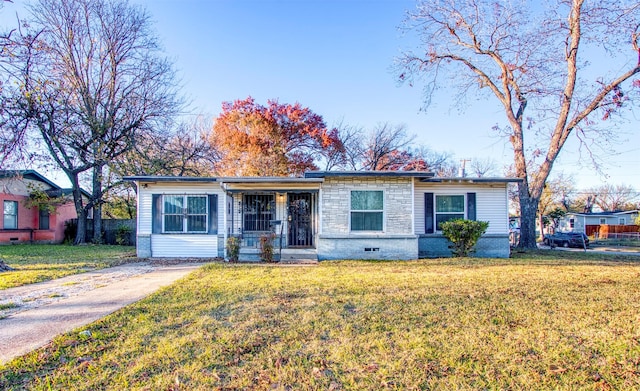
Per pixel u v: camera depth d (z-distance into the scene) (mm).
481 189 12547
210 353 3393
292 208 12789
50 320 4500
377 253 11109
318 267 9070
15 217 17969
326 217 11203
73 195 18109
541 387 2801
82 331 3996
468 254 11781
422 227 12398
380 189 11289
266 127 26859
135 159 17469
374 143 28703
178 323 4273
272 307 4926
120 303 5355
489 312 4684
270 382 2875
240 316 4527
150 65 18156
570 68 15164
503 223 12500
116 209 25484
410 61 17641
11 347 3590
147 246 11742
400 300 5281
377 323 4246
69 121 15852
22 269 9023
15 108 10336
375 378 2941
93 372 3029
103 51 17734
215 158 20734
